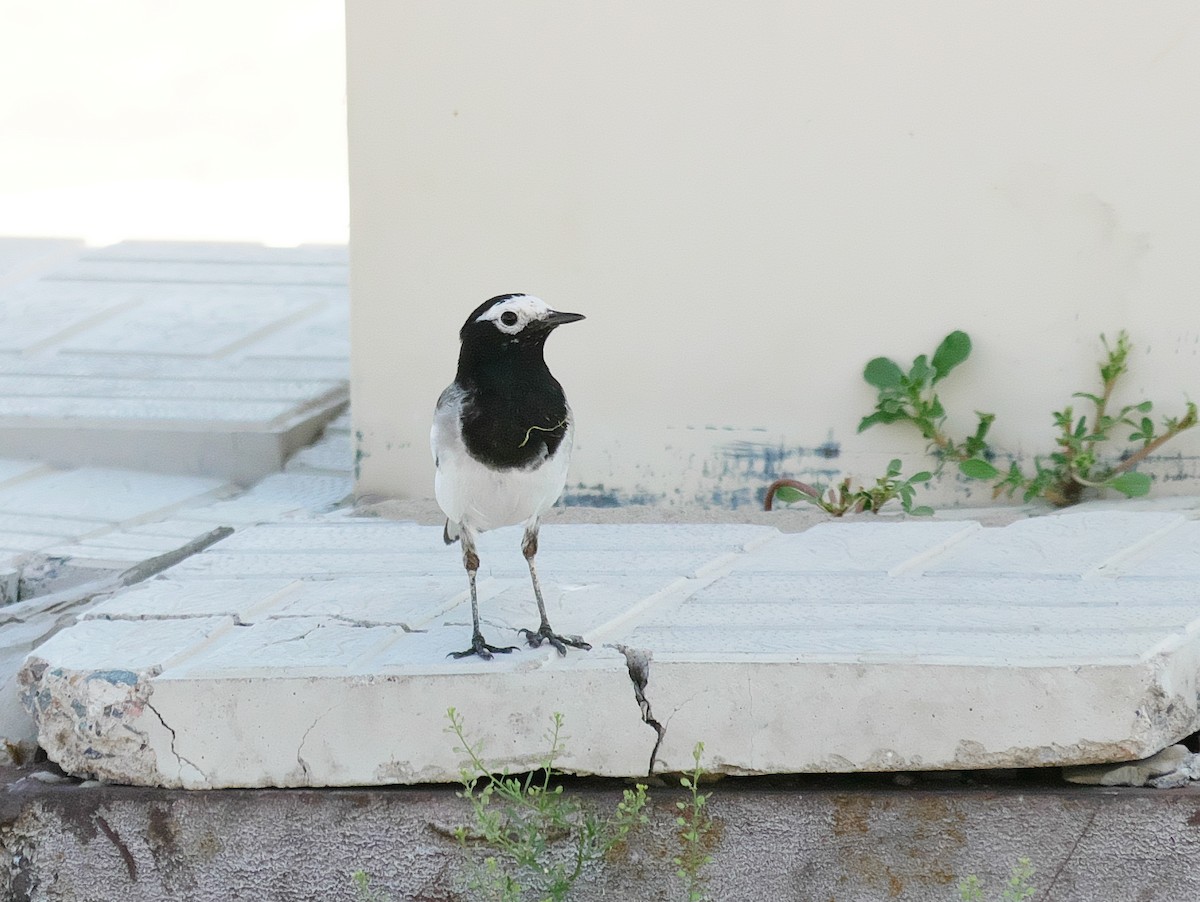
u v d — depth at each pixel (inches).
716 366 479.8
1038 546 380.5
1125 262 459.8
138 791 298.7
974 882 276.5
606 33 462.0
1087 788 291.3
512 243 478.3
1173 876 284.2
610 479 489.1
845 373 476.4
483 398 286.5
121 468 573.9
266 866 296.4
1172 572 352.2
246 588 357.7
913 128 459.5
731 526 412.5
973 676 284.2
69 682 299.7
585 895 295.3
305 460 569.9
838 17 454.6
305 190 1060.5
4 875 300.8
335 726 293.9
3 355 657.0
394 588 354.6
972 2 450.0
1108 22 447.2
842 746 289.1
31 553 463.5
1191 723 296.5
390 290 485.1
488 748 292.8
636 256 475.2
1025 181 458.9
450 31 466.6
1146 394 466.3
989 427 475.2
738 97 462.6
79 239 906.1
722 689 289.7
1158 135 451.5
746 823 291.0
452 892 294.7
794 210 467.8
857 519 445.7
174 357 650.2
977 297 467.5
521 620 323.6
